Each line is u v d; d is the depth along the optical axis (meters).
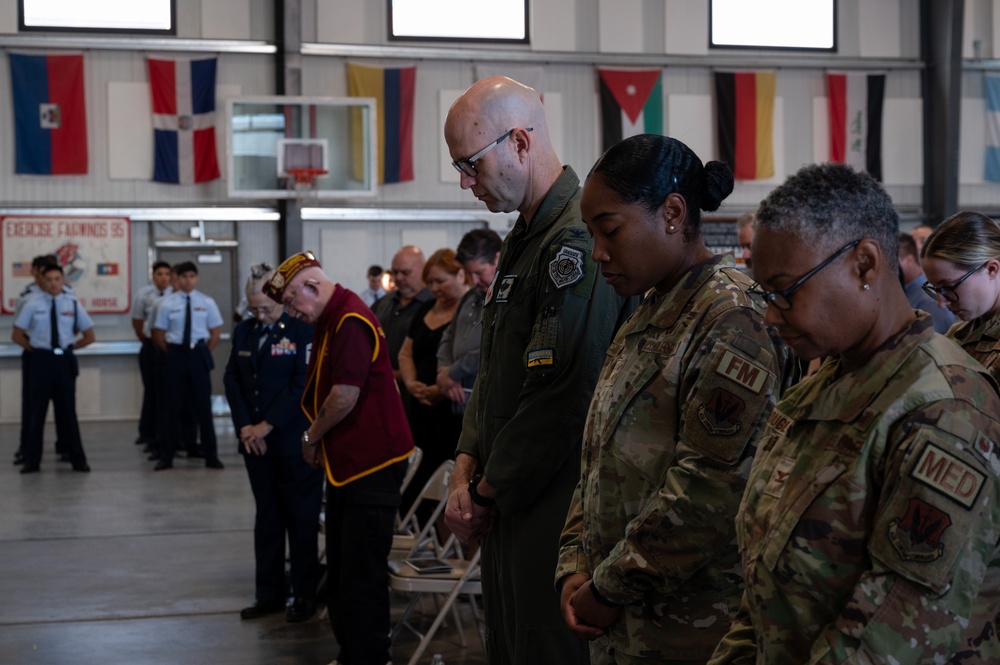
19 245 12.41
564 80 13.33
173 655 4.21
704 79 13.58
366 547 3.62
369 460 3.63
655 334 1.75
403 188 13.25
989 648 1.22
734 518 1.59
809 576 1.21
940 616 1.13
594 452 1.81
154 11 12.62
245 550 6.05
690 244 1.78
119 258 12.69
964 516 1.13
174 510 7.20
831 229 1.22
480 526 2.33
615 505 1.74
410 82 12.98
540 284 2.27
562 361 2.18
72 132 12.43
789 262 1.23
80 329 8.98
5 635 4.47
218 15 12.73
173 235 12.88
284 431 4.58
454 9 13.13
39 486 8.15
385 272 11.83
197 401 9.12
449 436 5.04
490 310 2.47
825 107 13.84
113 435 11.43
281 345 4.60
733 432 1.59
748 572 1.31
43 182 12.48
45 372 8.79
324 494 5.84
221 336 13.16
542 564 2.22
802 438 1.29
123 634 4.48
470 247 4.59
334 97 12.74
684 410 1.65
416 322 5.30
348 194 12.73
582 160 13.38
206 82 12.66
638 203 1.73
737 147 13.54
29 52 12.36
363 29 12.97
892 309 1.24
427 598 5.04
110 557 5.87
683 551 1.60
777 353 1.66
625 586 1.64
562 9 13.26
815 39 13.80
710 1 13.54
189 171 12.71
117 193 12.65
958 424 1.14
